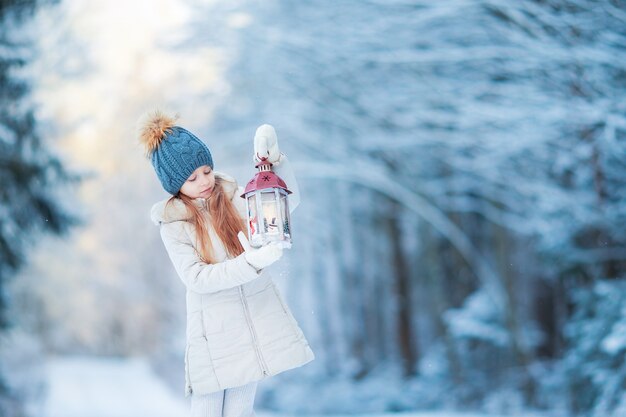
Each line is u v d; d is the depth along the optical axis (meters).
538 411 14.41
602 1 8.73
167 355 33.16
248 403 3.56
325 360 22.45
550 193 12.56
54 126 13.71
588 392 10.65
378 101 14.31
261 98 16.09
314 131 16.50
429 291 20.64
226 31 14.16
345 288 22.72
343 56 13.14
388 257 20.91
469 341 18.48
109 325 45.28
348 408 17.39
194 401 3.52
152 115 3.50
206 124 17.48
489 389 16.95
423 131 14.34
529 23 9.73
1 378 14.41
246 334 3.43
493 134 12.05
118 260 40.62
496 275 17.33
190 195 3.51
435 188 17.02
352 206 20.47
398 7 11.27
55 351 43.78
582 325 11.11
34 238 12.91
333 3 11.80
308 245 21.28
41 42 12.73
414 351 19.34
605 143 10.42
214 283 3.29
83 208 13.16
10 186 12.26
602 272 12.14
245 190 3.32
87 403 23.06
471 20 10.88
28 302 31.69
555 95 10.39
